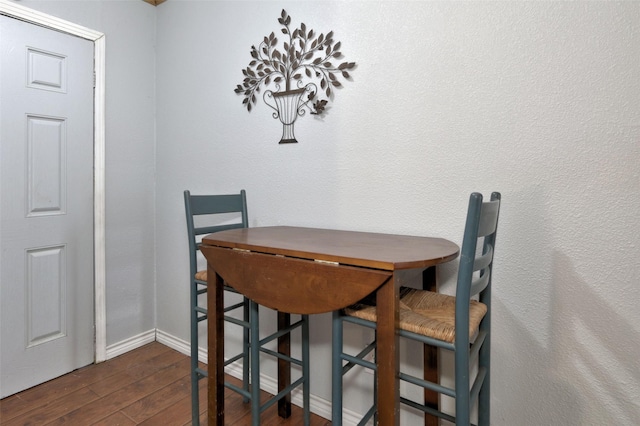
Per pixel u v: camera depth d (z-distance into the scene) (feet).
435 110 4.57
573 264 3.82
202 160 7.06
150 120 7.84
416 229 4.75
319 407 5.65
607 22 3.55
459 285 2.97
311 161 5.65
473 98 4.31
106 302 7.15
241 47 6.41
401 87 4.80
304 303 3.50
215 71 6.80
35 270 6.13
